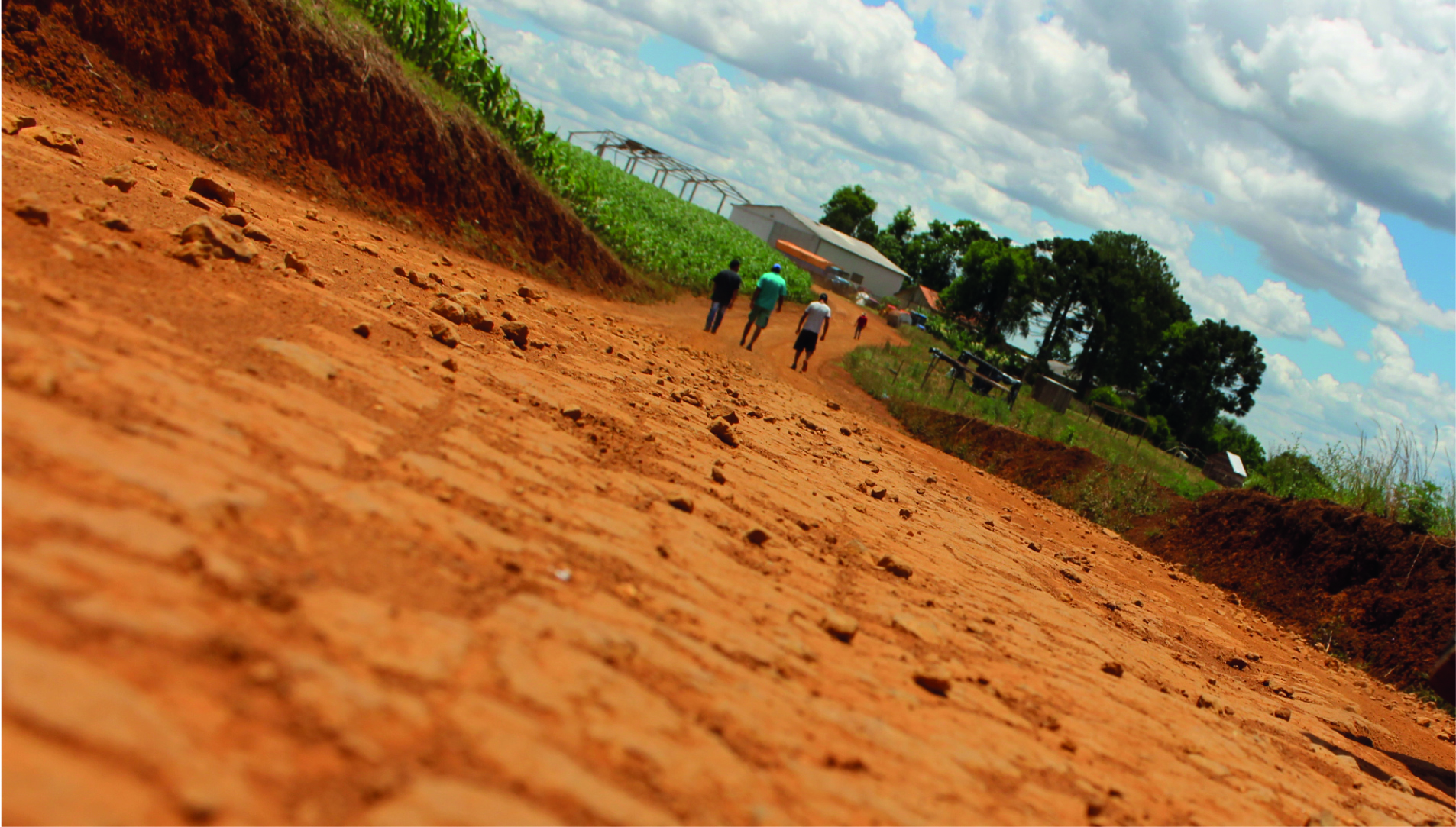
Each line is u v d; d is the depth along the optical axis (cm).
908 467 1181
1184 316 8575
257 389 318
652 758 205
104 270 364
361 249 815
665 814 185
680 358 1254
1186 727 426
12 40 863
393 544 254
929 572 543
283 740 158
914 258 12138
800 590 387
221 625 180
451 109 1609
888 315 6309
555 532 321
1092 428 3081
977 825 241
